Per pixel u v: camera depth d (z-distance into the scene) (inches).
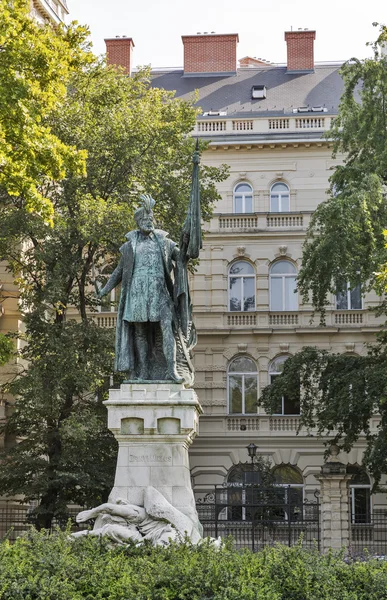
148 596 421.4
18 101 844.6
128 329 598.2
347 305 1823.3
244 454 1768.0
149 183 1295.5
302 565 471.5
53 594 421.7
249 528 1373.0
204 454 1772.9
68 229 1224.2
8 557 470.0
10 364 1470.2
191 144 1386.6
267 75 2064.5
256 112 1888.5
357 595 460.4
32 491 1221.7
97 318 1776.6
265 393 1378.0
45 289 1240.8
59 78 949.8
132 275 601.6
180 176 1378.0
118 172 1295.5
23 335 1320.1
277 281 1843.0
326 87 2012.8
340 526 1156.5
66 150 903.7
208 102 1983.3
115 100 1322.6
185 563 455.2
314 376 1344.7
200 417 1782.7
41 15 1646.2
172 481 569.6
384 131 1273.4
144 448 574.9
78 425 1177.4
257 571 467.8
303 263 1344.7
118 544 530.3
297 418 1766.7
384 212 1266.0
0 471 1258.0
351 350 1791.3
